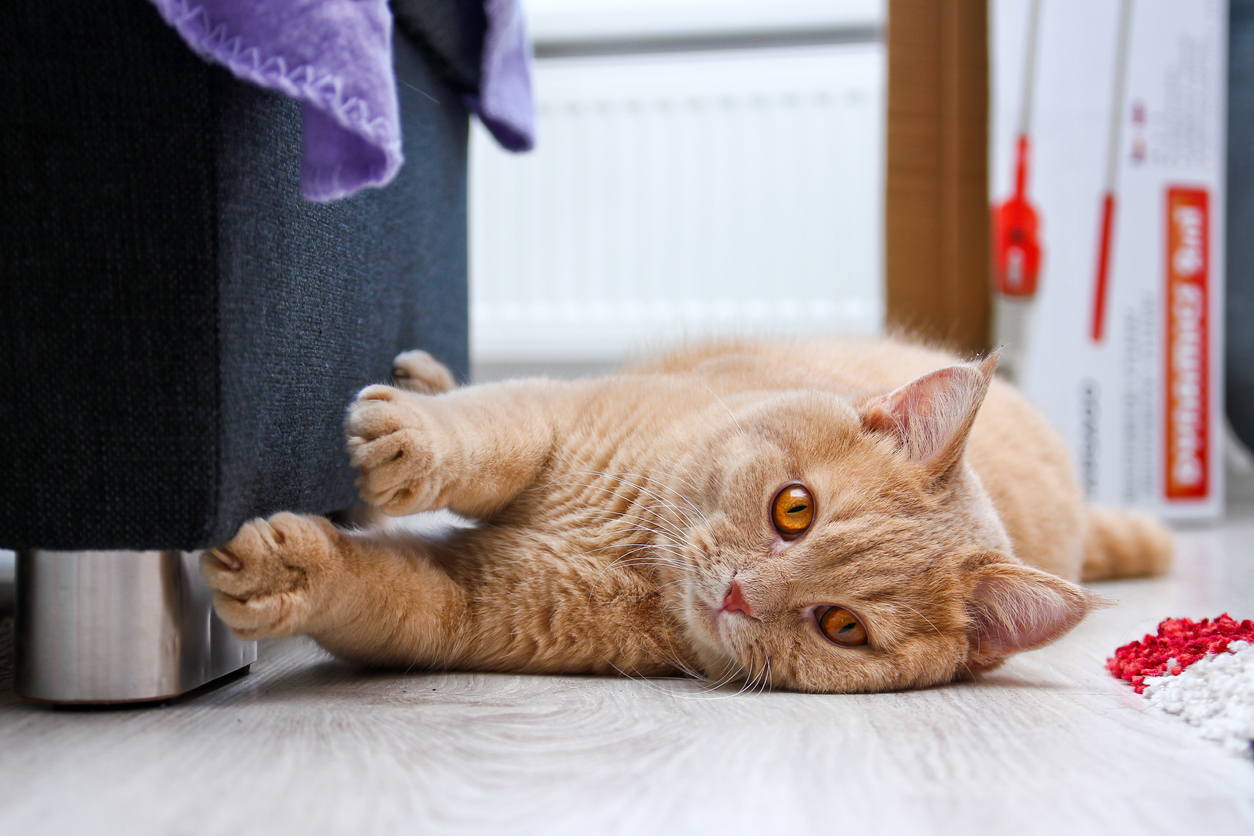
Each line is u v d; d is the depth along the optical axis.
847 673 1.22
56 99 0.94
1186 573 2.20
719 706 1.13
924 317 2.73
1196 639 1.26
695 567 1.25
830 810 0.79
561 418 1.38
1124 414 2.91
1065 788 0.85
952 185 2.71
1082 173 2.83
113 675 1.04
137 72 0.94
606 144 3.38
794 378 1.61
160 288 0.96
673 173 3.38
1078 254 2.85
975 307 2.75
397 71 1.57
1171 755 0.95
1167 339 2.91
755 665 1.24
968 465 1.40
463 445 1.21
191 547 0.99
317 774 0.84
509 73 1.87
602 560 1.30
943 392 1.28
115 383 0.97
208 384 0.97
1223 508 3.44
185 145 0.95
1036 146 2.80
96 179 0.95
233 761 0.87
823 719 1.07
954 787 0.85
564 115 3.38
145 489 0.98
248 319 1.03
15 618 1.06
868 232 3.37
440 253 1.86
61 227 0.95
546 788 0.82
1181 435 2.95
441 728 0.99
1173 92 2.86
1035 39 2.78
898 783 0.86
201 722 1.00
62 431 0.97
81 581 1.03
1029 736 1.01
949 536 1.27
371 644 1.21
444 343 1.91
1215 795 0.84
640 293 3.42
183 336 0.96
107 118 0.94
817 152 3.35
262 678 1.22
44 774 0.83
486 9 1.65
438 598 1.23
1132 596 1.92
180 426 0.97
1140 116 2.85
